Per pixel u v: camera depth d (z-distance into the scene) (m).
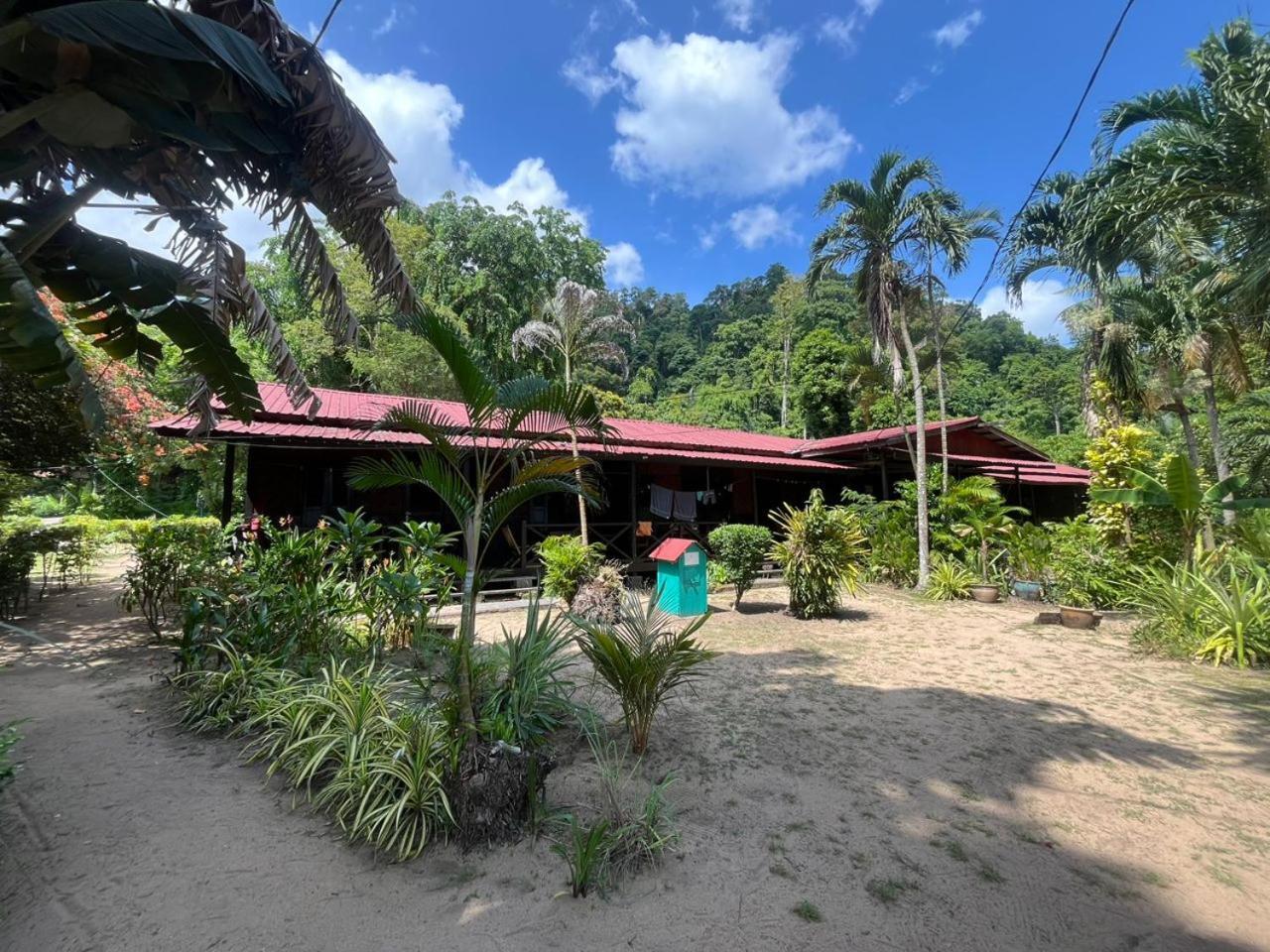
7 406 7.04
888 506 13.78
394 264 4.08
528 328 13.95
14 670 5.64
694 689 5.44
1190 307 11.86
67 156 3.31
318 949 2.21
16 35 2.13
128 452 11.00
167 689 5.01
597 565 9.55
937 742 4.30
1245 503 8.01
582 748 4.07
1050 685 5.70
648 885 2.63
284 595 5.04
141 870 2.64
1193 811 3.37
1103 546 10.41
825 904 2.52
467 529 3.64
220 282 4.40
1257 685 5.69
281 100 2.81
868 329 14.91
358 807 3.00
